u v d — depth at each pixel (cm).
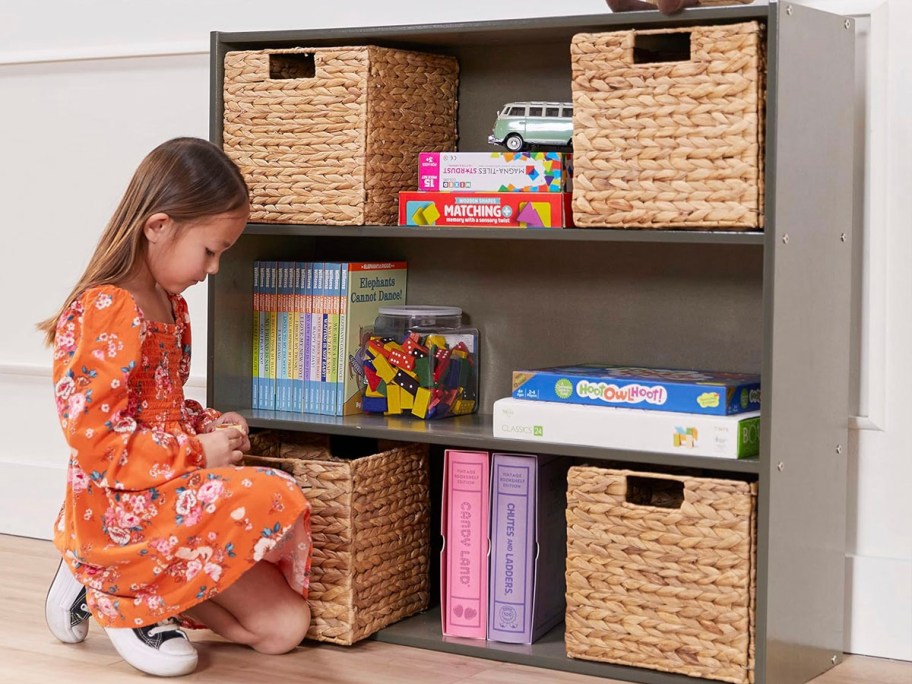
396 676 169
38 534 248
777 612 163
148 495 168
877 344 183
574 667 172
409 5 212
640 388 169
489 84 203
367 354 199
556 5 199
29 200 249
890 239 182
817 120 168
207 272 177
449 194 182
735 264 188
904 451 183
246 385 204
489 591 182
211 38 196
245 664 174
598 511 170
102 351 166
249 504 168
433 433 182
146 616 169
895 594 183
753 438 165
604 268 197
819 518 174
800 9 162
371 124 186
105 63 240
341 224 187
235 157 196
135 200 171
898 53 180
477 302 207
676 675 167
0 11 249
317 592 182
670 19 165
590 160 171
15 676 167
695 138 163
